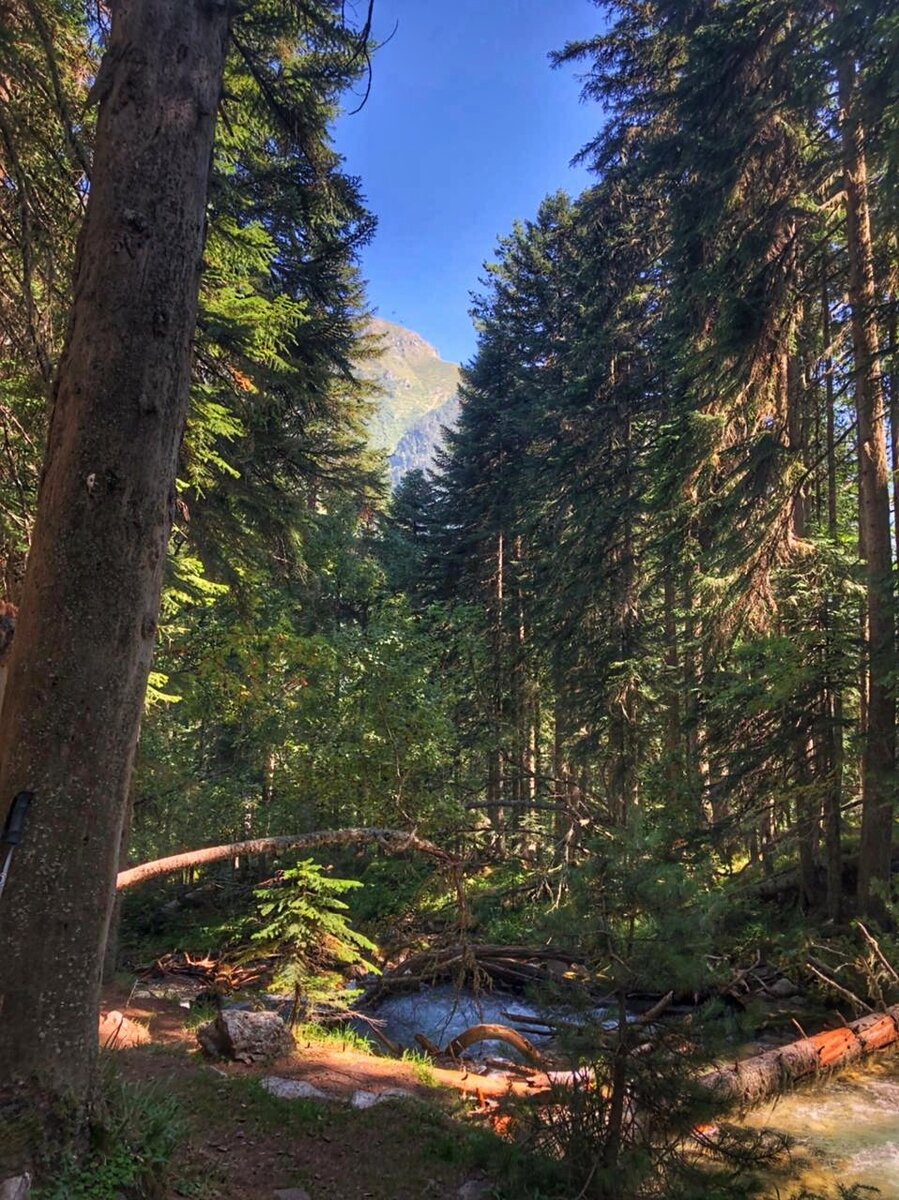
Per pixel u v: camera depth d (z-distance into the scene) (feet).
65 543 9.68
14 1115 8.70
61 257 16.40
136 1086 12.60
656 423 54.39
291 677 38.75
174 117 10.46
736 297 34.86
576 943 12.62
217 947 34.40
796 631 34.24
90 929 9.53
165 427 10.27
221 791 45.16
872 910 30.42
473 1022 27.07
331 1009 24.81
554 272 71.20
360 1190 12.15
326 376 43.62
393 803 36.73
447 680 44.83
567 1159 11.85
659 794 36.35
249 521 36.91
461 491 86.12
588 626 56.70
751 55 34.12
